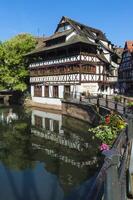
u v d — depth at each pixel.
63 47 41.41
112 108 22.73
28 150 20.08
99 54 46.75
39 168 15.98
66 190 12.69
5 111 42.97
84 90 40.06
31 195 12.27
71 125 30.17
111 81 45.91
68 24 45.47
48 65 45.88
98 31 54.84
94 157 18.00
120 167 4.73
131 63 54.94
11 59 50.84
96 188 2.43
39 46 52.00
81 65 39.56
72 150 19.84
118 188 3.65
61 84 43.00
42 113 40.59
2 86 52.31
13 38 54.88
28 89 53.53
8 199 11.86
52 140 23.30
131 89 55.44
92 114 28.59
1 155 18.67
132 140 8.10
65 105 38.78
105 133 14.55
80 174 14.91
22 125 30.72
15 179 14.32
